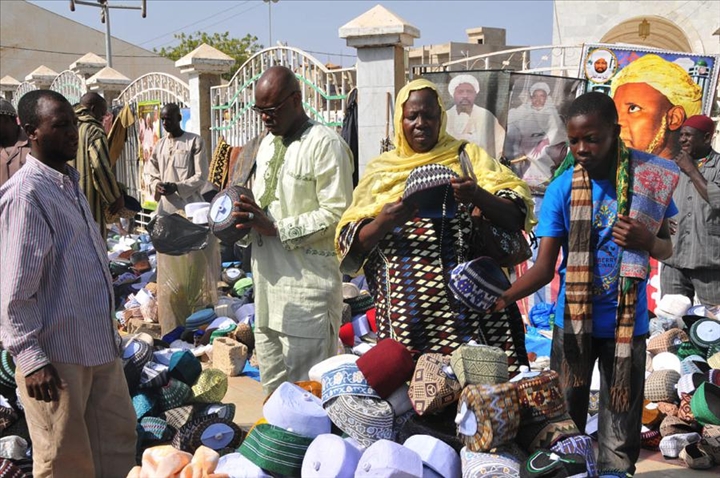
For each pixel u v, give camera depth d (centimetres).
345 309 618
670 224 353
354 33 702
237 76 983
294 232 409
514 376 340
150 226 625
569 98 648
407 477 304
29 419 349
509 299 326
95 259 351
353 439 338
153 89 1216
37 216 327
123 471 373
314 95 827
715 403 416
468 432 312
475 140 675
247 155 603
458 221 337
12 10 2977
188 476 321
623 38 1869
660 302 597
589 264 322
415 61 1560
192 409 451
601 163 319
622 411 321
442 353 339
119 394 370
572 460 289
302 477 332
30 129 341
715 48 1767
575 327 325
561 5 1847
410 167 344
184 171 811
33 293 326
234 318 714
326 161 411
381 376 338
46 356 328
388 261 345
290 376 432
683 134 571
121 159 1368
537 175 658
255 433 353
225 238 420
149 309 738
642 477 408
